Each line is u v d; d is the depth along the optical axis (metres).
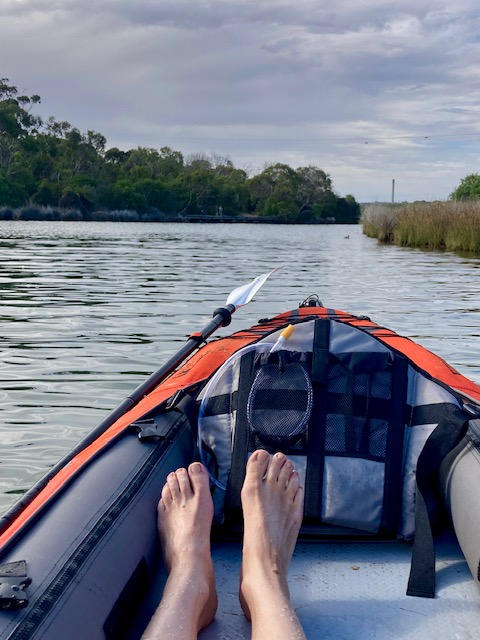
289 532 1.85
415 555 1.91
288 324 2.31
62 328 7.22
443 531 2.17
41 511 1.69
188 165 118.06
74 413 4.38
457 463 1.99
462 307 8.93
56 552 1.53
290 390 2.11
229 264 16.34
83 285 11.24
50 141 100.25
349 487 2.03
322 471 2.04
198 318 7.92
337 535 2.05
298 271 14.35
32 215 82.88
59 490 1.80
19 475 3.40
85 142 108.88
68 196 87.19
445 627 1.70
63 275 12.92
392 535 2.05
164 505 1.88
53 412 4.40
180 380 2.93
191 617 1.54
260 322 3.94
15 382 5.09
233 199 107.81
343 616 1.74
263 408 2.11
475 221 20.78
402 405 2.12
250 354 2.23
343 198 121.06
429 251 20.92
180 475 1.96
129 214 92.19
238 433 2.13
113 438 2.14
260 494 1.88
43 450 3.74
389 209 27.72
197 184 104.56
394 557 2.04
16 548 1.53
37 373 5.35
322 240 32.03
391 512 2.03
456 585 1.87
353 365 2.15
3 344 6.39
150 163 109.94
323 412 2.10
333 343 2.21
